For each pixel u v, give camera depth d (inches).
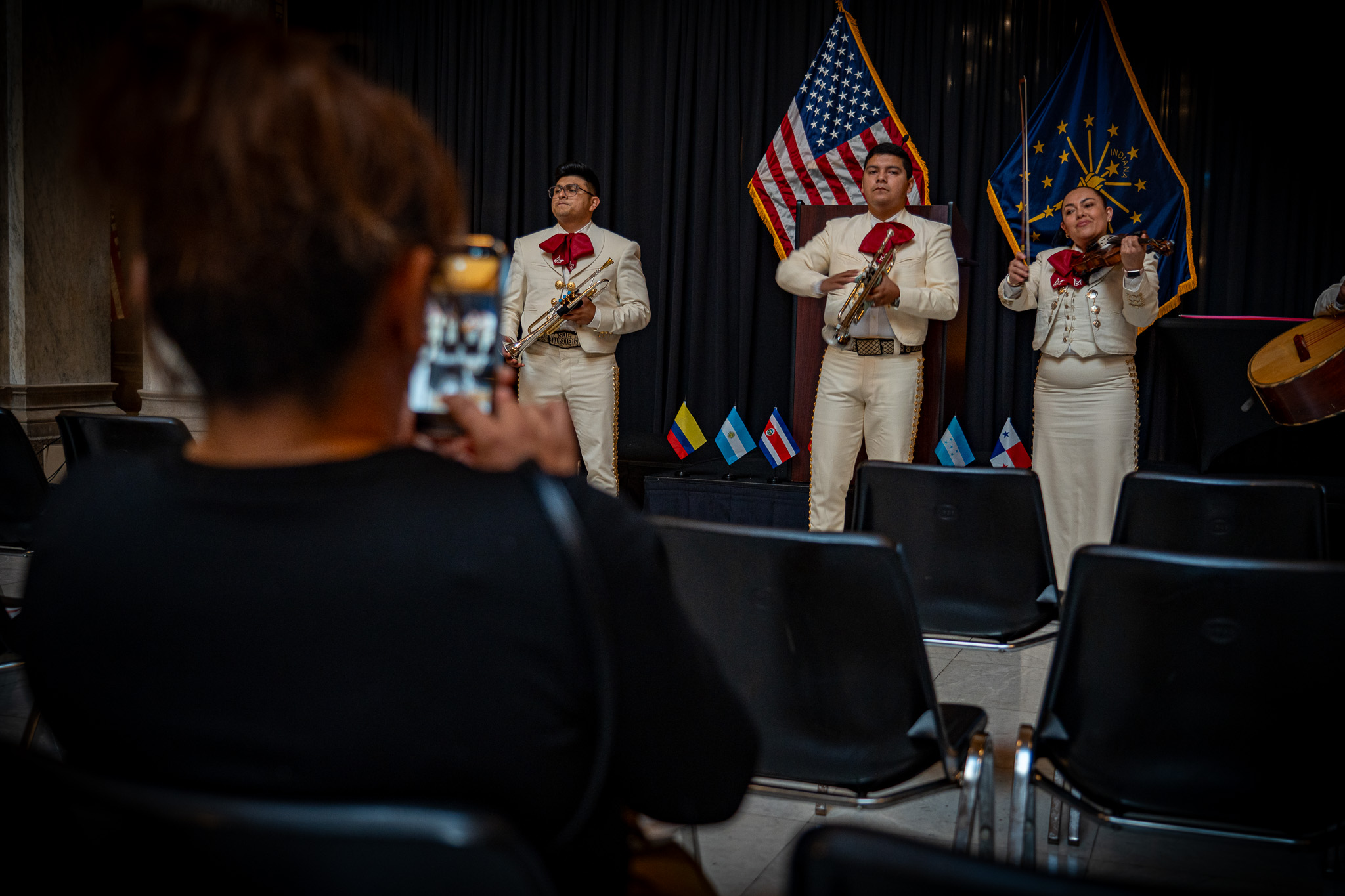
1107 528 166.1
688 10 234.5
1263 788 57.1
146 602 26.5
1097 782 60.7
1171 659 56.6
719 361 237.5
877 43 224.5
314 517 26.1
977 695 123.3
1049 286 168.6
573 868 29.4
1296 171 200.8
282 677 25.8
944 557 93.3
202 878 24.7
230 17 26.3
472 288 30.6
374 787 26.0
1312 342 157.3
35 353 242.1
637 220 243.1
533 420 31.5
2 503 109.8
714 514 200.2
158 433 106.4
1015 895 21.0
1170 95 207.8
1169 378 208.4
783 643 63.1
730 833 87.2
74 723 27.8
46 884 26.9
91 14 249.8
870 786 63.8
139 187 25.2
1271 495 89.0
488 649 25.8
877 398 173.2
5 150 238.2
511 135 250.1
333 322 26.3
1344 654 53.2
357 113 26.4
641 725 28.9
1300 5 197.6
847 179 221.1
